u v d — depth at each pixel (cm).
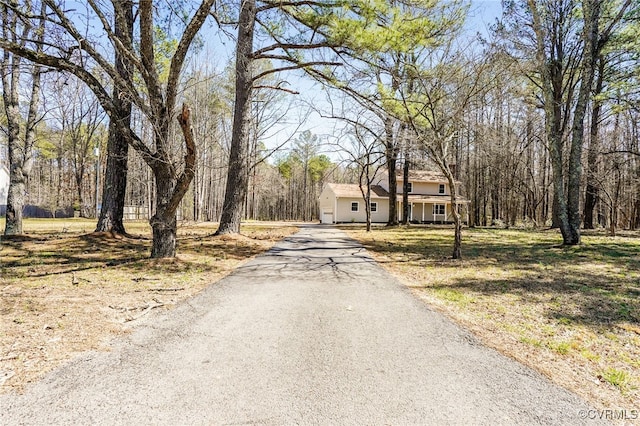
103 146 3566
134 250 912
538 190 2933
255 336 369
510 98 1867
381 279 683
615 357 336
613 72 1623
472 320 441
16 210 1106
